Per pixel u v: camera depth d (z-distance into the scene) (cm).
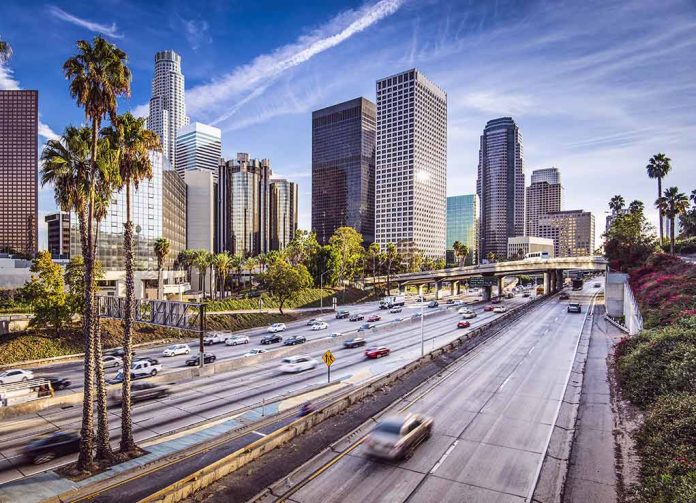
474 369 3397
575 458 1803
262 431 2111
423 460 1791
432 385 2952
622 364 3025
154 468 1798
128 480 1670
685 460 1539
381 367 4009
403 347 5006
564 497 1502
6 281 8056
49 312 4812
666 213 8962
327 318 8238
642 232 7744
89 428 1947
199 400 3042
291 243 12031
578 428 2128
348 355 4628
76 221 8612
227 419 2589
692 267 5288
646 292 4925
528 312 7375
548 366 3459
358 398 2584
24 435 2416
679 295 4200
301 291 10250
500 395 2703
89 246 2044
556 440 1991
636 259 7562
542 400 2588
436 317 7831
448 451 1878
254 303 8756
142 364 3844
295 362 3941
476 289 16525
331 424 2194
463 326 6444
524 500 1482
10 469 1984
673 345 2698
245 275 15400
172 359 4719
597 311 7456
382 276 13288
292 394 3138
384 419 2144
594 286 14912
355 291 12156
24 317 5244
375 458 1800
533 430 2114
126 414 2119
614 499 1488
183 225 14400
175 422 2592
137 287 9825
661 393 2288
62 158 2148
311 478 1642
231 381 3578
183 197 14388
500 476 1652
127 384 2131
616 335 4919
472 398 2648
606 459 1788
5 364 4391
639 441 1908
